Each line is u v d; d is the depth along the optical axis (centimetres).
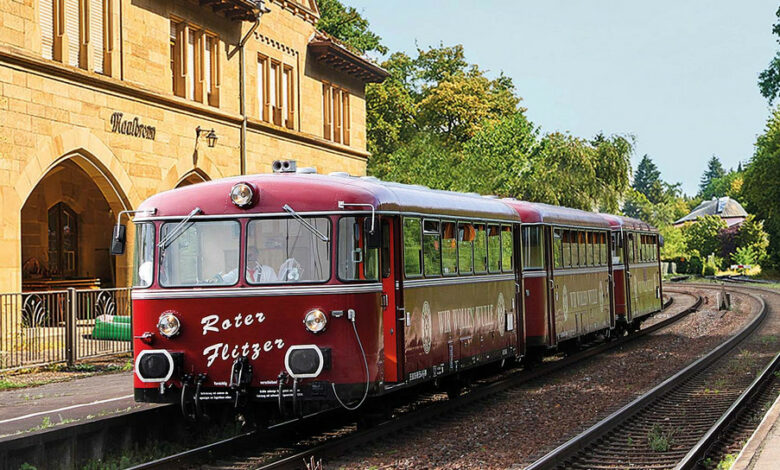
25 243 2806
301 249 1143
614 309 2586
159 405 1273
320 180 1177
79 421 1105
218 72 2938
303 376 1111
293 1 3397
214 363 1141
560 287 2066
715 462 1091
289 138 3353
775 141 6731
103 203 3086
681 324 3388
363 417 1305
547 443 1222
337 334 1130
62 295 1814
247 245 1152
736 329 3028
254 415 1295
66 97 2253
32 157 2141
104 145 2383
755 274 8494
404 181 4756
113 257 3069
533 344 1936
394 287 1242
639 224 2938
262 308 1137
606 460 1116
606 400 1600
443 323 1409
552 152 4731
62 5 2278
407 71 6981
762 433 1124
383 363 1185
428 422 1378
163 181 2627
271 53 3269
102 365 1845
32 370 1730
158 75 2630
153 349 1155
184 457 1052
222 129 2938
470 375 1680
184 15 2764
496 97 6800
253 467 1063
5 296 1684
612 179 4753
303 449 1172
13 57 2075
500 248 1714
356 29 6019
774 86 4841
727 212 17388
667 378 1892
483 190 4653
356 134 3953
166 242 1171
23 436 1002
